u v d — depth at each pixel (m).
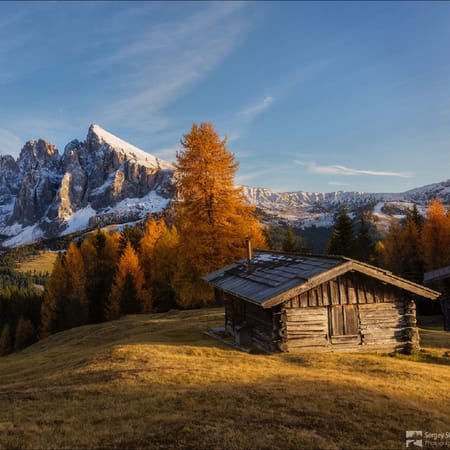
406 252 59.12
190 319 29.91
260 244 37.12
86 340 28.00
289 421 9.07
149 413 9.70
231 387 11.71
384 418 9.56
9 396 12.25
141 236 71.12
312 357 16.27
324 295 17.81
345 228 61.62
